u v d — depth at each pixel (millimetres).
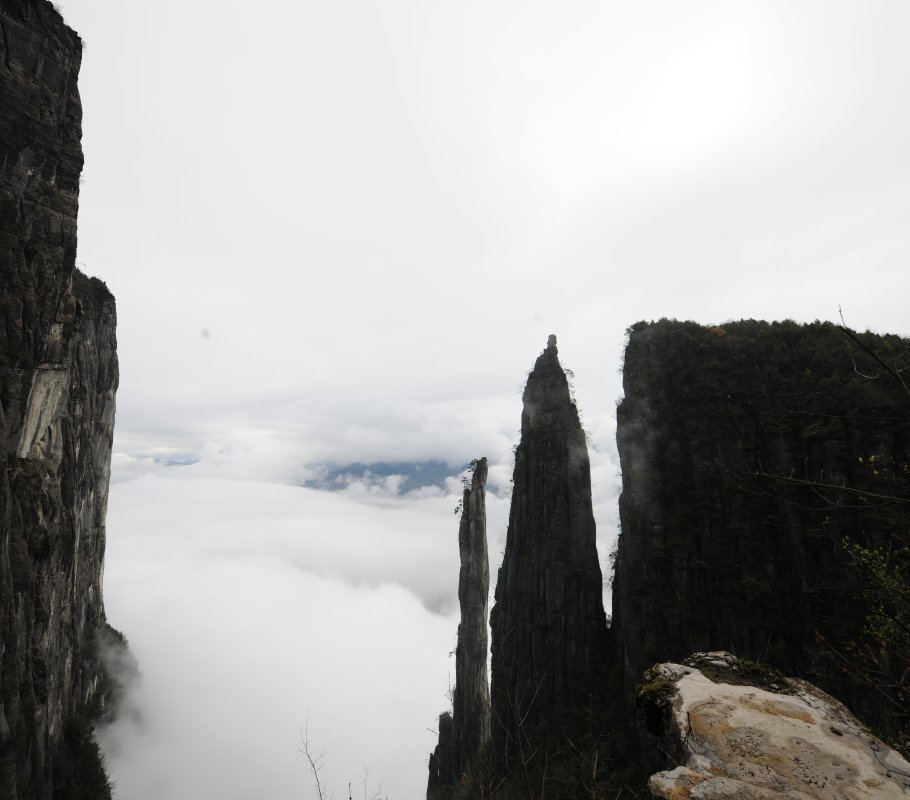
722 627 48688
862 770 7273
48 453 50875
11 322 43031
